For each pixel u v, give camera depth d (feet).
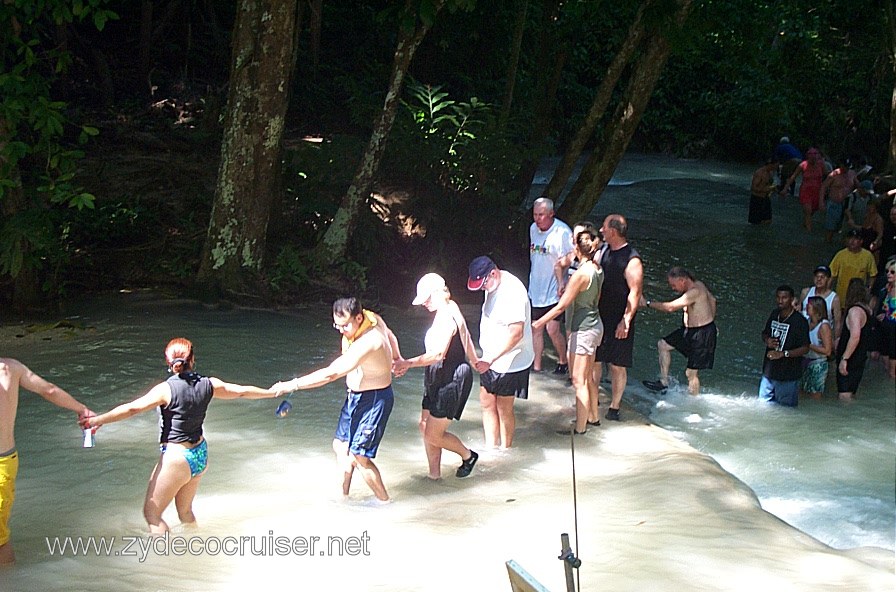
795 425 33.99
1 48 36.73
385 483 25.43
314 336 38.32
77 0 36.06
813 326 37.76
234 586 18.99
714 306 36.78
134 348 35.19
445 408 24.99
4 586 18.30
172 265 43.70
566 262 35.01
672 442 29.86
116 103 66.03
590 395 31.19
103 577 18.98
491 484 25.63
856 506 26.86
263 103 41.01
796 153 88.02
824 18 105.50
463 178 52.39
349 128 69.87
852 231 44.62
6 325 37.70
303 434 28.48
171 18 73.46
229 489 24.34
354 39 79.20
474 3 41.45
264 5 40.11
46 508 22.39
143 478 24.44
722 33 59.31
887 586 19.72
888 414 35.68
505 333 26.84
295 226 48.44
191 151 57.88
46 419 28.25
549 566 20.33
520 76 78.74
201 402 20.93
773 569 20.52
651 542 21.77
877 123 108.47
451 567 20.18
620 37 92.07
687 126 112.98
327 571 19.80
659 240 64.95
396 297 46.42
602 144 52.37
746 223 72.49
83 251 43.96
